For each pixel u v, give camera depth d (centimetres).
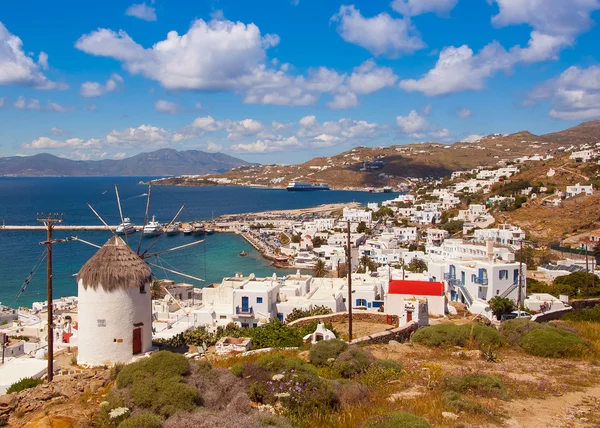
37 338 6556
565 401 2053
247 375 2083
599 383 2336
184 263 16750
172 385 1777
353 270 13262
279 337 4066
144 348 3788
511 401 2052
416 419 1631
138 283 3688
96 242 19775
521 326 3459
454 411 1886
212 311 6425
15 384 3000
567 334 3231
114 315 3606
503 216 19300
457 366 2706
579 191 19688
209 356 3409
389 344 3434
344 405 1970
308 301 6562
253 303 6281
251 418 1617
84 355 3662
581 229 15912
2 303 11206
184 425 1514
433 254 13838
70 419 1717
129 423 1524
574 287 8688
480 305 6028
